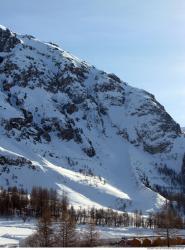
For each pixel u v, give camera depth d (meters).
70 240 166.50
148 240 197.00
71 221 169.50
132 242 195.25
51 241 165.25
